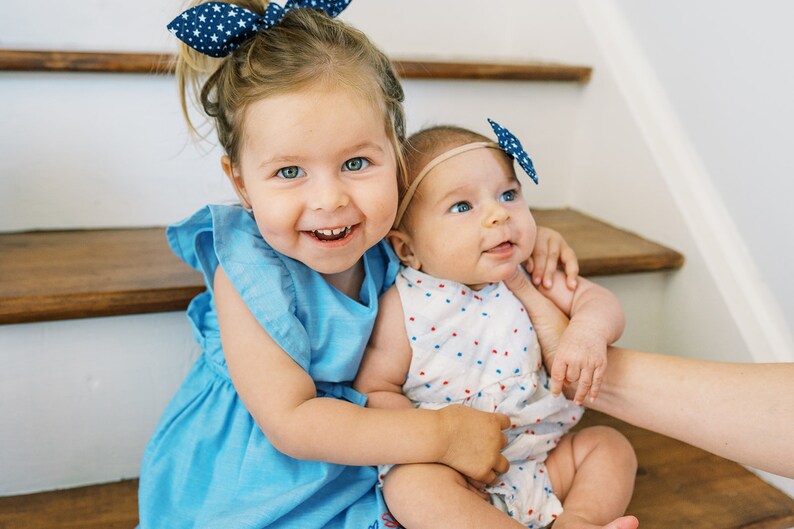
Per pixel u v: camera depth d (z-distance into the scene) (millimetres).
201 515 945
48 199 1362
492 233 978
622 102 1521
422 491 897
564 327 1090
